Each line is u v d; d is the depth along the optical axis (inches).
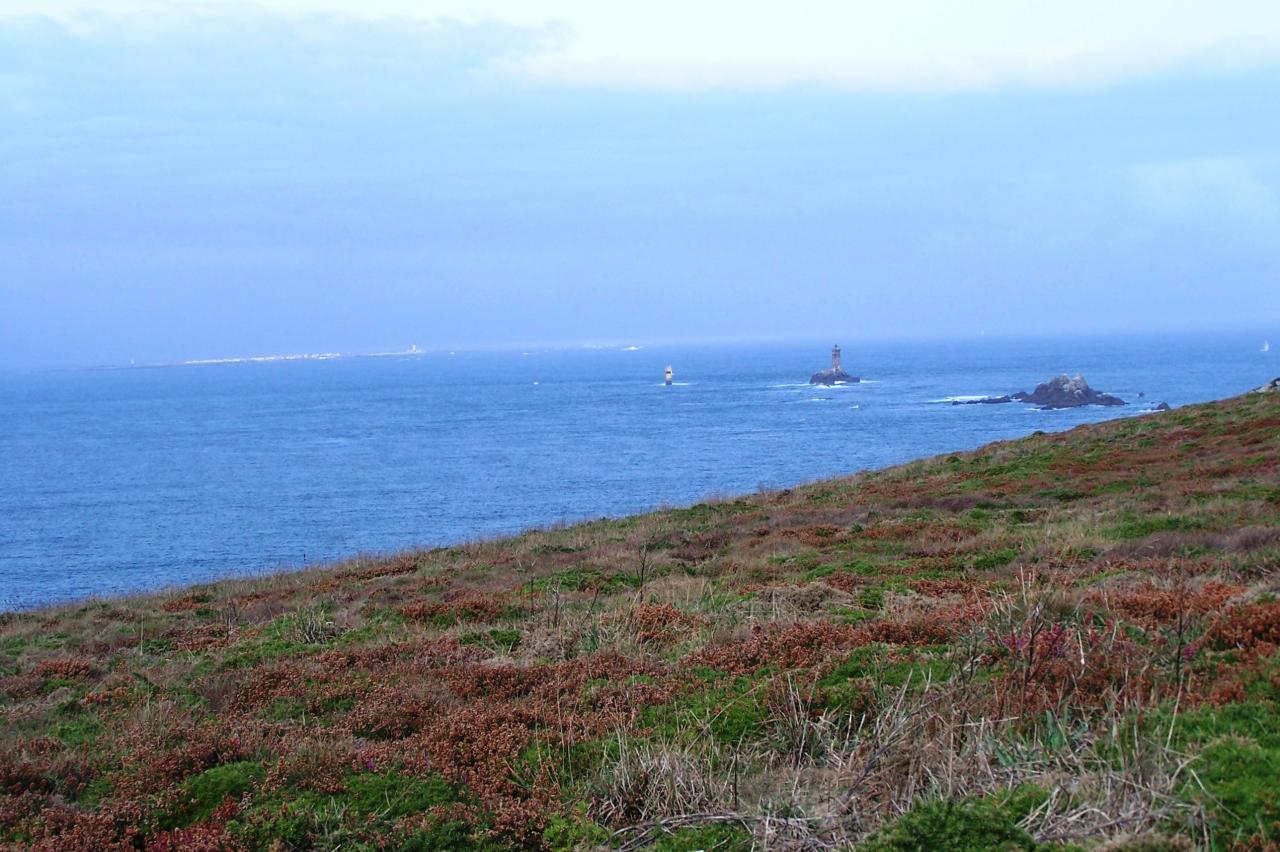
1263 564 455.2
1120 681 288.0
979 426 3740.2
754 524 876.0
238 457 3752.5
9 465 3725.4
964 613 391.2
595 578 639.1
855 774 256.4
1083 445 1180.5
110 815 267.4
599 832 251.9
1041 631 328.8
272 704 380.5
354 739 325.7
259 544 1870.1
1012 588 481.7
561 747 304.7
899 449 3053.6
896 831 206.1
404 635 512.7
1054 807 214.8
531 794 278.8
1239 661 290.5
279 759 296.8
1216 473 866.1
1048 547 594.6
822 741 289.1
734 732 307.9
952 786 235.5
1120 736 244.5
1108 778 220.1
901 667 337.7
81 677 462.9
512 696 372.8
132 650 530.3
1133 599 383.9
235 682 413.1
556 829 256.5
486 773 290.5
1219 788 209.6
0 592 1508.4
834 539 737.0
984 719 254.2
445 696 371.2
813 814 238.8
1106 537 613.6
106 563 1736.0
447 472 2992.1
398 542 1800.0
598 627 459.8
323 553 1732.3
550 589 612.4
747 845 233.3
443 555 906.1
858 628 404.2
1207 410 1312.7
